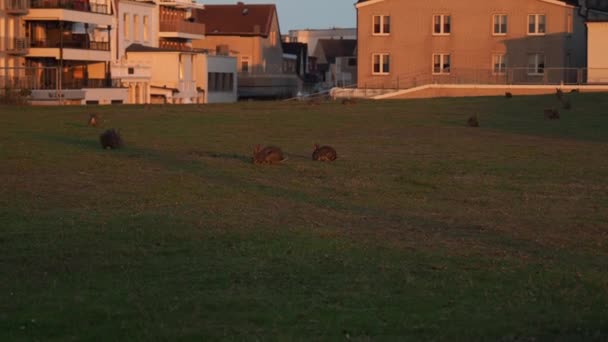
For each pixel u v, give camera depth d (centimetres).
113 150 4241
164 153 4172
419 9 12144
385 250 2167
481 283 1847
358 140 5047
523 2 11781
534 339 1473
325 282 1838
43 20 10056
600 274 1945
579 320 1580
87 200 2862
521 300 1712
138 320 1555
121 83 11256
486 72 12000
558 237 2380
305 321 1559
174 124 5866
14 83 9031
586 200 3041
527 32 11800
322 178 3459
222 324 1541
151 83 12075
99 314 1587
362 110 7338
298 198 2970
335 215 2664
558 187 3334
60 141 4622
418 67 12212
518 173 3712
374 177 3522
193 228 2409
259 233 2347
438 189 3253
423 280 1862
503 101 8225
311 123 6128
